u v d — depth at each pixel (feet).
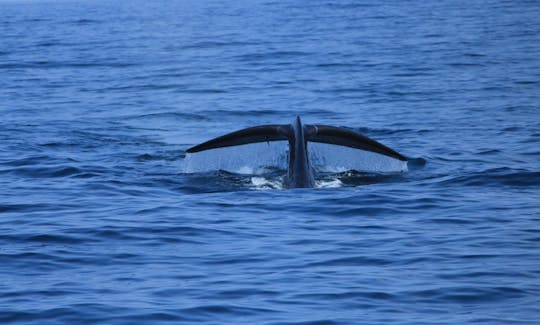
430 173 206.80
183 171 212.84
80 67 492.95
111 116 314.96
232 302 114.93
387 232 152.56
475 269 128.36
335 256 137.08
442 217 163.22
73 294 118.32
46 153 236.63
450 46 557.74
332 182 196.65
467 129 272.72
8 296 117.50
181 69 472.03
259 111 321.52
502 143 246.27
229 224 158.81
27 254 138.92
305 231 153.69
